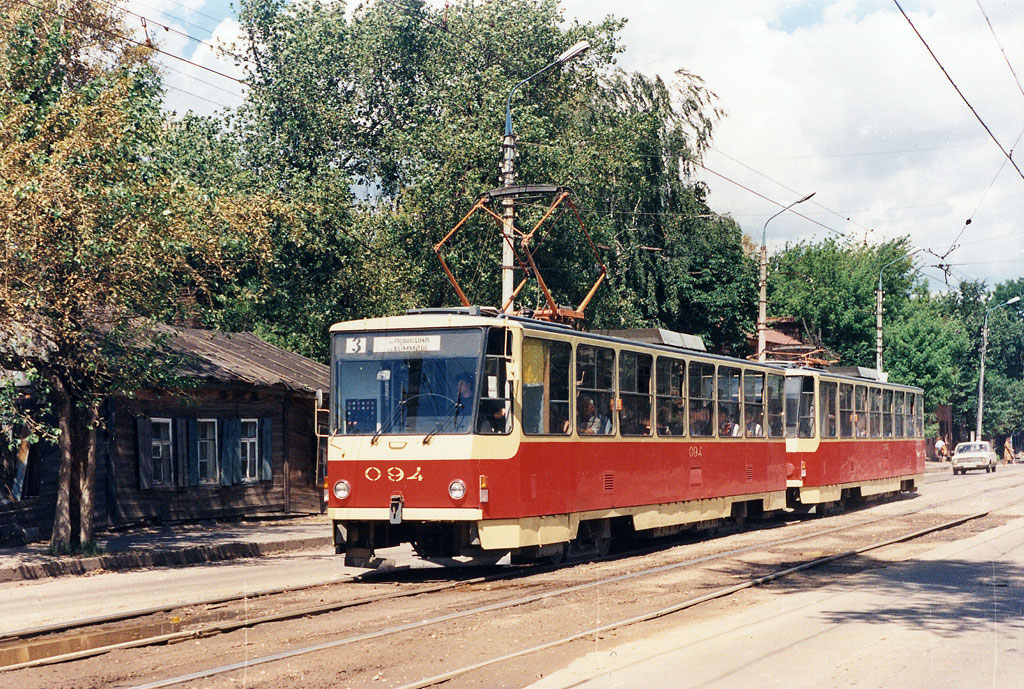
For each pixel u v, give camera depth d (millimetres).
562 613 11281
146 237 16609
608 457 16906
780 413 24781
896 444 33312
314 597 12508
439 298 33406
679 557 17250
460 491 13938
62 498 17859
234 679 8000
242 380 25375
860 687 7711
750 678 8016
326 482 14688
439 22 40938
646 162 41344
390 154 43062
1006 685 7793
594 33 39500
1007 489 37938
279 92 43094
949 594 12594
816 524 24094
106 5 21000
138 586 14562
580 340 16219
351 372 14773
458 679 8031
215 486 25703
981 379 72188
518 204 31359
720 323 49188
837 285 59594
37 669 8430
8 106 17203
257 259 20422
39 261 16031
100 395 17828
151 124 18688
